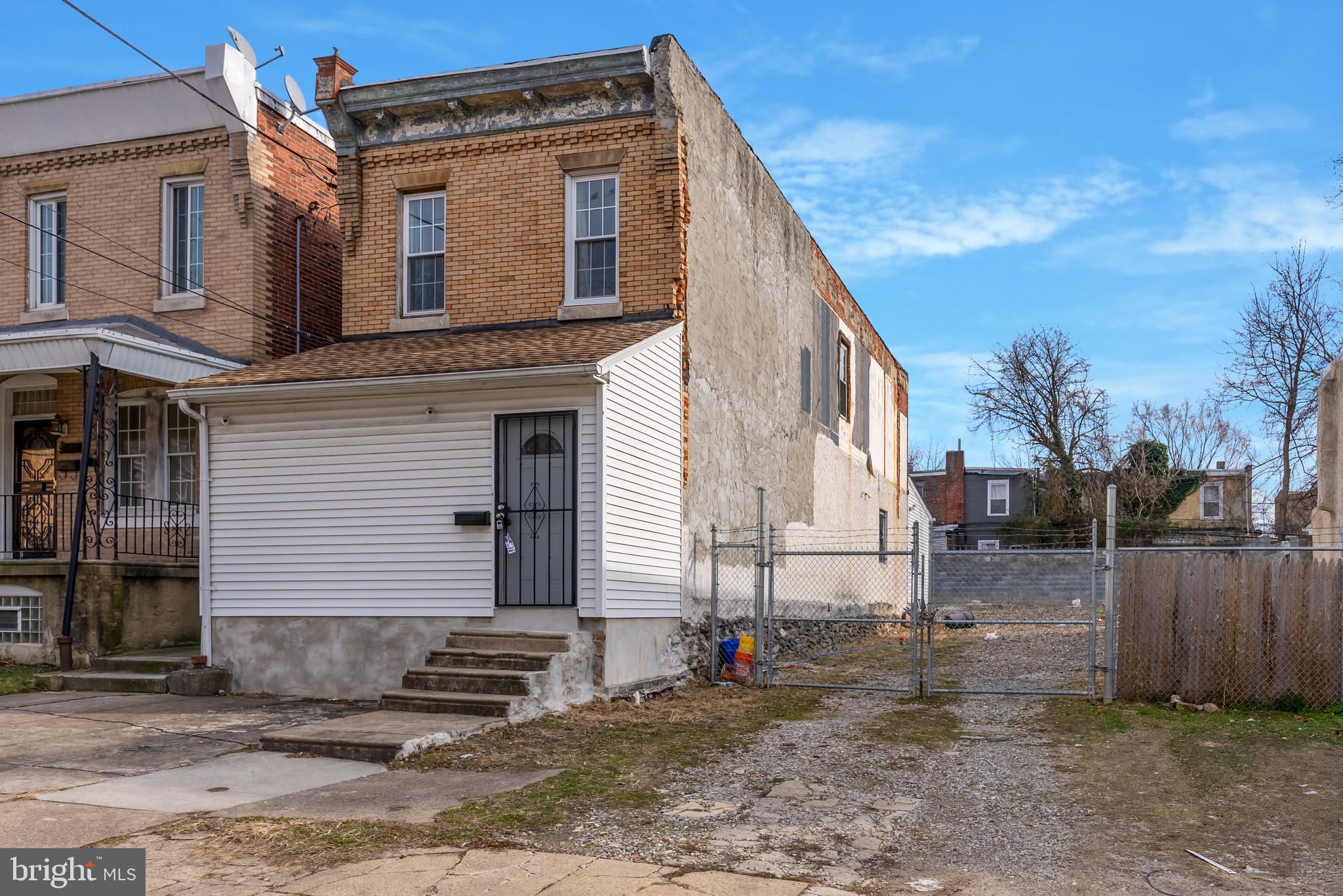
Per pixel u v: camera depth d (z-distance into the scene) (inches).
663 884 239.0
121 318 671.1
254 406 526.0
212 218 659.4
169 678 516.4
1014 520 1936.5
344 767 353.1
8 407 688.4
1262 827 296.0
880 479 1122.7
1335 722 442.0
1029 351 1911.9
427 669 453.4
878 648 794.8
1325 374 720.3
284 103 687.7
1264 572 478.0
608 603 484.4
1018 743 413.4
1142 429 2015.3
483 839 268.8
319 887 235.6
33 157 692.1
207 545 530.9
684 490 584.7
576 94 594.6
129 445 669.3
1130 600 501.7
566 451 489.1
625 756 378.0
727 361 658.2
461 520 490.6
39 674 536.7
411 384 487.2
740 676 589.0
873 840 280.8
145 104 659.4
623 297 583.8
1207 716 463.5
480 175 608.4
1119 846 277.0
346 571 509.4
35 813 292.2
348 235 623.5
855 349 1025.5
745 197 701.3
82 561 562.3
